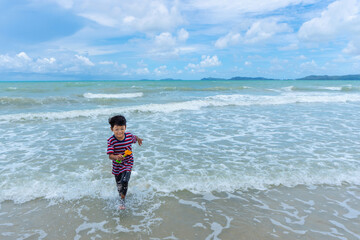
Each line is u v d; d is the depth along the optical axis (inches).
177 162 198.5
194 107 531.5
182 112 469.7
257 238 108.3
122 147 136.1
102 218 123.3
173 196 145.0
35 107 533.0
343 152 223.8
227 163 195.8
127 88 1163.9
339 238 108.4
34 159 206.7
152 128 327.6
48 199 140.3
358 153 220.5
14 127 335.3
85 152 227.5
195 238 108.3
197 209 131.8
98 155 218.8
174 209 131.6
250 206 135.1
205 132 305.6
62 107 535.8
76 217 123.8
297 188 156.0
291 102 638.5
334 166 188.5
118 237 108.7
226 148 238.5
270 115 432.5
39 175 171.5
